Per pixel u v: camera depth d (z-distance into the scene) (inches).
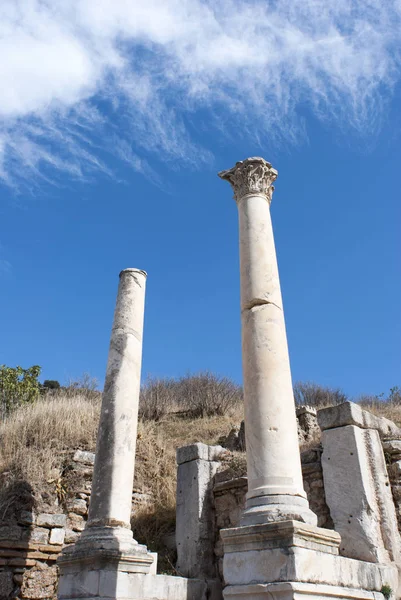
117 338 387.5
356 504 325.7
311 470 361.4
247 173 364.8
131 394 367.2
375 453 349.1
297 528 229.0
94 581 285.4
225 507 399.2
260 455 267.3
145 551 313.0
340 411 357.1
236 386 1128.2
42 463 453.1
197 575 375.2
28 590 378.6
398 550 319.6
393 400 938.1
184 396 1043.9
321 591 228.1
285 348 303.4
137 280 419.8
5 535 388.5
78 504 441.4
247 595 228.7
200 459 422.9
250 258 330.6
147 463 534.3
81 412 563.2
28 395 826.2
